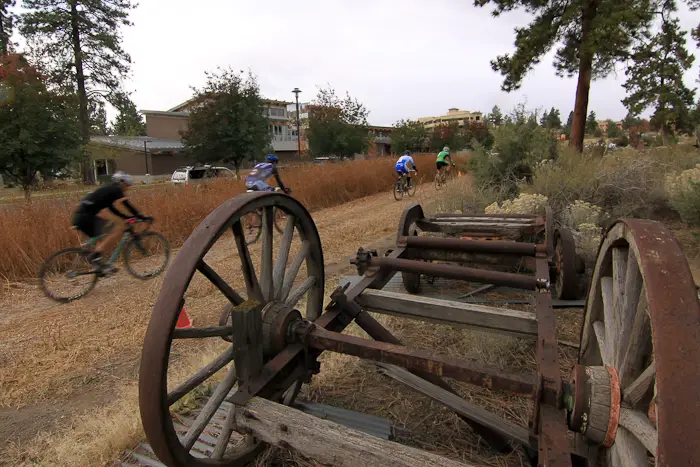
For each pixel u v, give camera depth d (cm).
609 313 222
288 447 198
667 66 2539
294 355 238
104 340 470
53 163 1797
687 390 123
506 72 1330
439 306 306
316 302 313
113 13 3516
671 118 2844
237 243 235
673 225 773
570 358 377
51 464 278
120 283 673
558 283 513
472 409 262
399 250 465
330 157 3509
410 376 291
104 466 271
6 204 1013
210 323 504
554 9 1227
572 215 718
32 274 696
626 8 1070
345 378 355
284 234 283
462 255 464
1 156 1662
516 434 242
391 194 1702
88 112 3631
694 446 117
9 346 459
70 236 773
